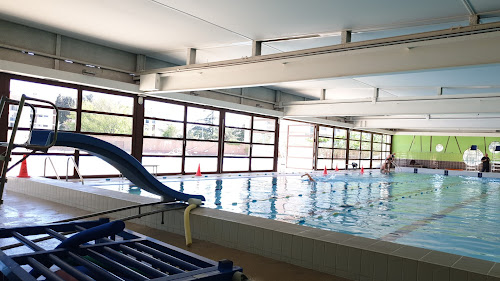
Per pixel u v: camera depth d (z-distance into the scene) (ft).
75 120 29.63
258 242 12.05
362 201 27.84
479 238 17.15
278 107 47.62
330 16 19.19
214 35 24.27
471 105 33.60
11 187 23.59
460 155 73.87
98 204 17.53
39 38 25.86
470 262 8.97
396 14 18.29
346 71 21.99
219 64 26.30
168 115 36.94
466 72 29.32
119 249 8.78
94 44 29.04
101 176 32.24
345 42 21.34
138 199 16.33
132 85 31.81
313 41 24.25
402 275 9.32
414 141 79.15
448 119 51.52
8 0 20.38
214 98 39.93
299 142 58.80
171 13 20.59
